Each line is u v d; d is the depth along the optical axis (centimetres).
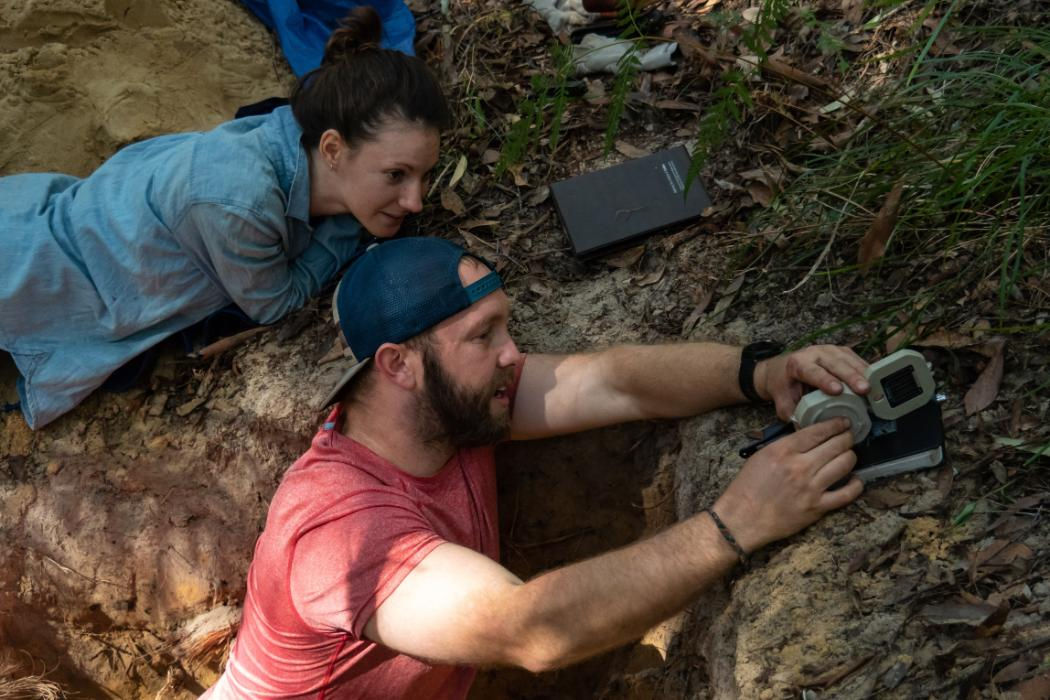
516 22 348
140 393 298
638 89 313
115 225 275
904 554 191
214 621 302
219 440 287
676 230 279
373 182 265
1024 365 212
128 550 301
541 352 267
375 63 259
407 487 221
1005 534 189
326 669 220
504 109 329
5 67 317
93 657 320
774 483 192
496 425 227
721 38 309
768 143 285
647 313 266
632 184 284
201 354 292
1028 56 248
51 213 285
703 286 264
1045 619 175
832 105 279
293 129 271
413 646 197
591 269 281
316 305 289
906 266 240
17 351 288
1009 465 198
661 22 326
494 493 244
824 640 185
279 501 219
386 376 221
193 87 336
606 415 236
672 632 242
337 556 205
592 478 270
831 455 193
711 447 226
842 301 242
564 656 188
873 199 250
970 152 225
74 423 302
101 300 282
